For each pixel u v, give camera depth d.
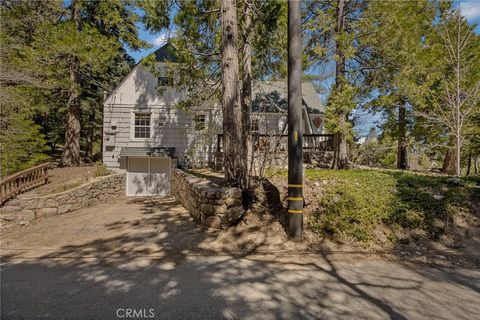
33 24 12.15
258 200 6.32
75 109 14.01
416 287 3.50
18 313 2.88
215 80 11.02
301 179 5.25
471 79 8.66
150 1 7.93
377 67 8.90
